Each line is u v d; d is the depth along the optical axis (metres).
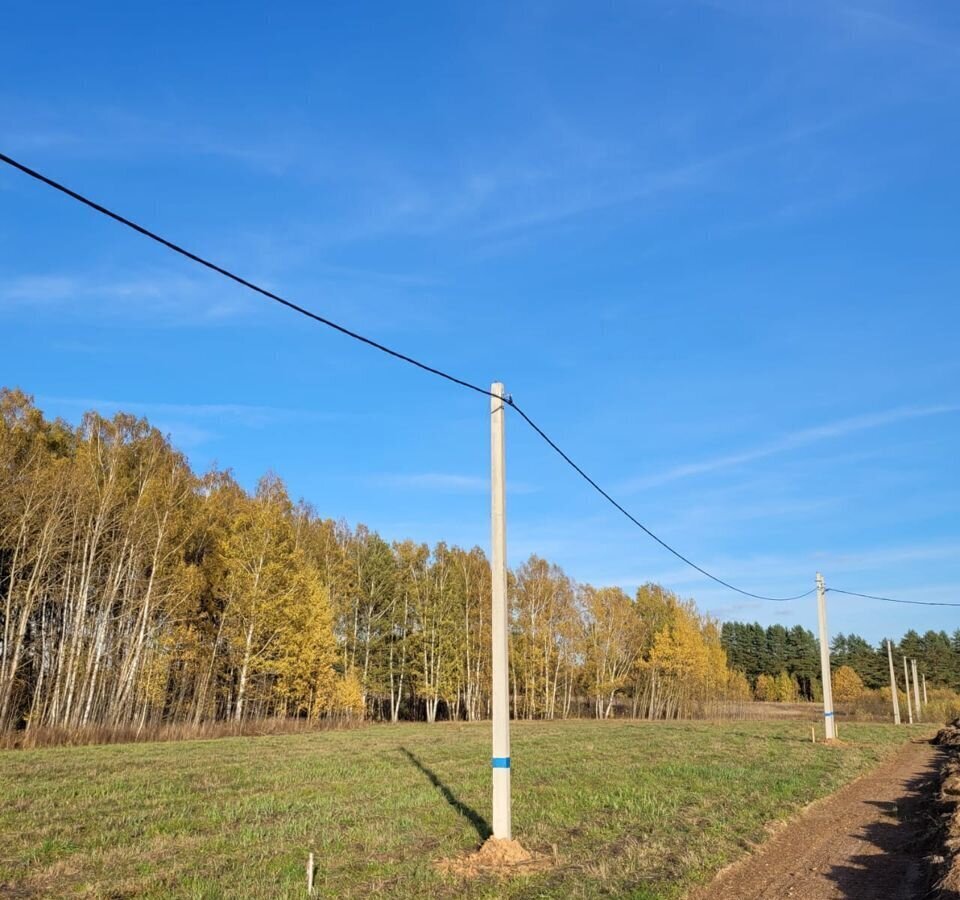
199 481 55.31
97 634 41.19
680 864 11.92
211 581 49.59
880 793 21.09
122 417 48.94
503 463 14.15
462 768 25.34
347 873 11.41
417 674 66.62
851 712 87.88
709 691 87.19
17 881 10.97
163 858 12.36
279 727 46.72
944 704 82.50
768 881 11.49
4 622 41.59
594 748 33.38
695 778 22.28
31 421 47.16
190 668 47.91
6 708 36.53
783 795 19.17
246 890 10.35
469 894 10.27
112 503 42.09
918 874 11.90
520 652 77.00
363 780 22.14
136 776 22.50
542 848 13.09
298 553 48.94
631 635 81.94
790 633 142.50
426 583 69.69
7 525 38.12
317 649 48.25
